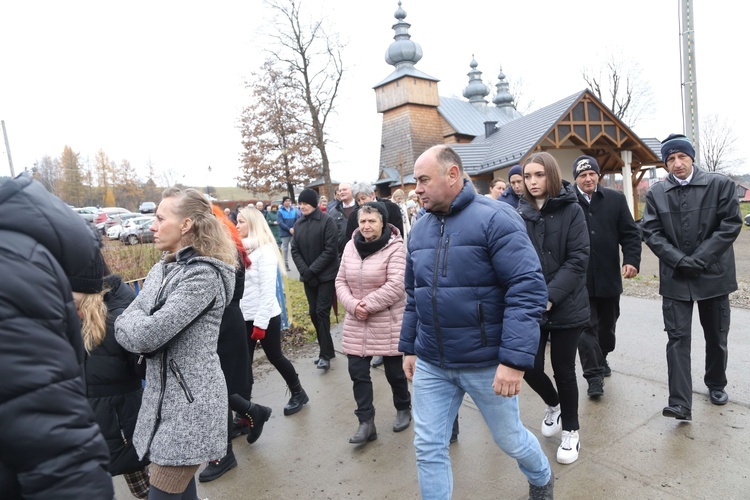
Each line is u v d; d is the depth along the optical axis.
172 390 2.21
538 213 3.24
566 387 3.16
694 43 8.52
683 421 3.54
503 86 47.09
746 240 14.33
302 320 7.34
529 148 18.64
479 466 3.25
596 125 19.98
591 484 2.92
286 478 3.34
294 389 4.32
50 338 1.17
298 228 5.38
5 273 1.13
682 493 2.77
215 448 2.24
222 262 2.32
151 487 2.21
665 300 3.59
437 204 2.36
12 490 1.17
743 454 3.07
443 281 2.34
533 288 2.22
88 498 1.18
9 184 1.23
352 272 3.74
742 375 4.20
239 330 3.43
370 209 3.72
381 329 3.64
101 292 2.29
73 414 1.18
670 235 3.55
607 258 4.11
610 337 4.42
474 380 2.37
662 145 3.64
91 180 60.53
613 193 4.18
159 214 2.36
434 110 37.22
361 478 3.27
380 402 4.44
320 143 31.75
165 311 2.13
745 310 6.12
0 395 1.10
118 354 2.39
